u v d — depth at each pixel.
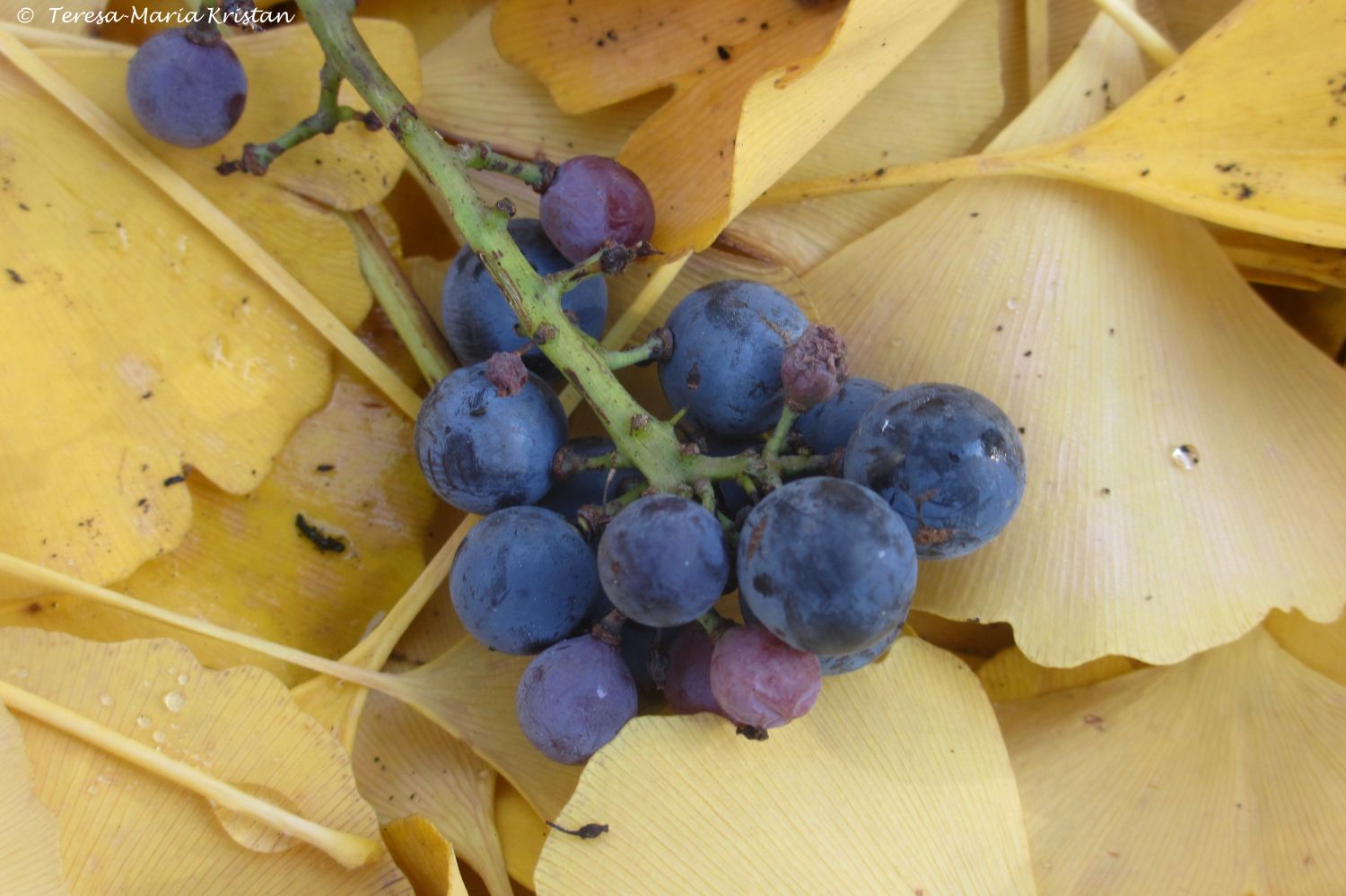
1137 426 0.20
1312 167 0.20
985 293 0.20
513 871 0.20
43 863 0.17
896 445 0.17
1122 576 0.20
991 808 0.20
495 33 0.22
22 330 0.19
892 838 0.19
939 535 0.17
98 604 0.20
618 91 0.21
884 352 0.21
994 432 0.17
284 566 0.21
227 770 0.19
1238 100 0.20
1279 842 0.20
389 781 0.20
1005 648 0.22
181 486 0.20
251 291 0.20
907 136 0.22
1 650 0.19
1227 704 0.21
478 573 0.18
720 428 0.18
